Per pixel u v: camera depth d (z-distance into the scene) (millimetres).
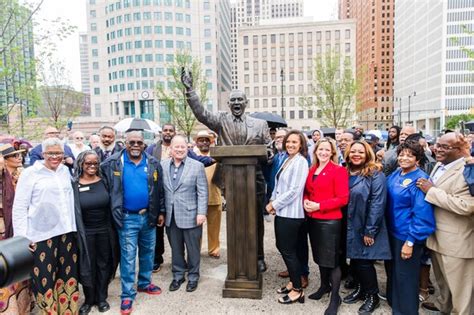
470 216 2691
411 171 2965
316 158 3244
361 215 2996
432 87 68688
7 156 3262
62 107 17859
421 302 3270
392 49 92188
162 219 3584
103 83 65812
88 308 3168
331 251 3037
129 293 3184
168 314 3086
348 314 3059
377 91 93375
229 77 91312
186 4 61438
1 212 2926
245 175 3297
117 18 62188
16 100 8117
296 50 67750
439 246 2809
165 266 4359
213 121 3879
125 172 3244
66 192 2926
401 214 2889
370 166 3041
